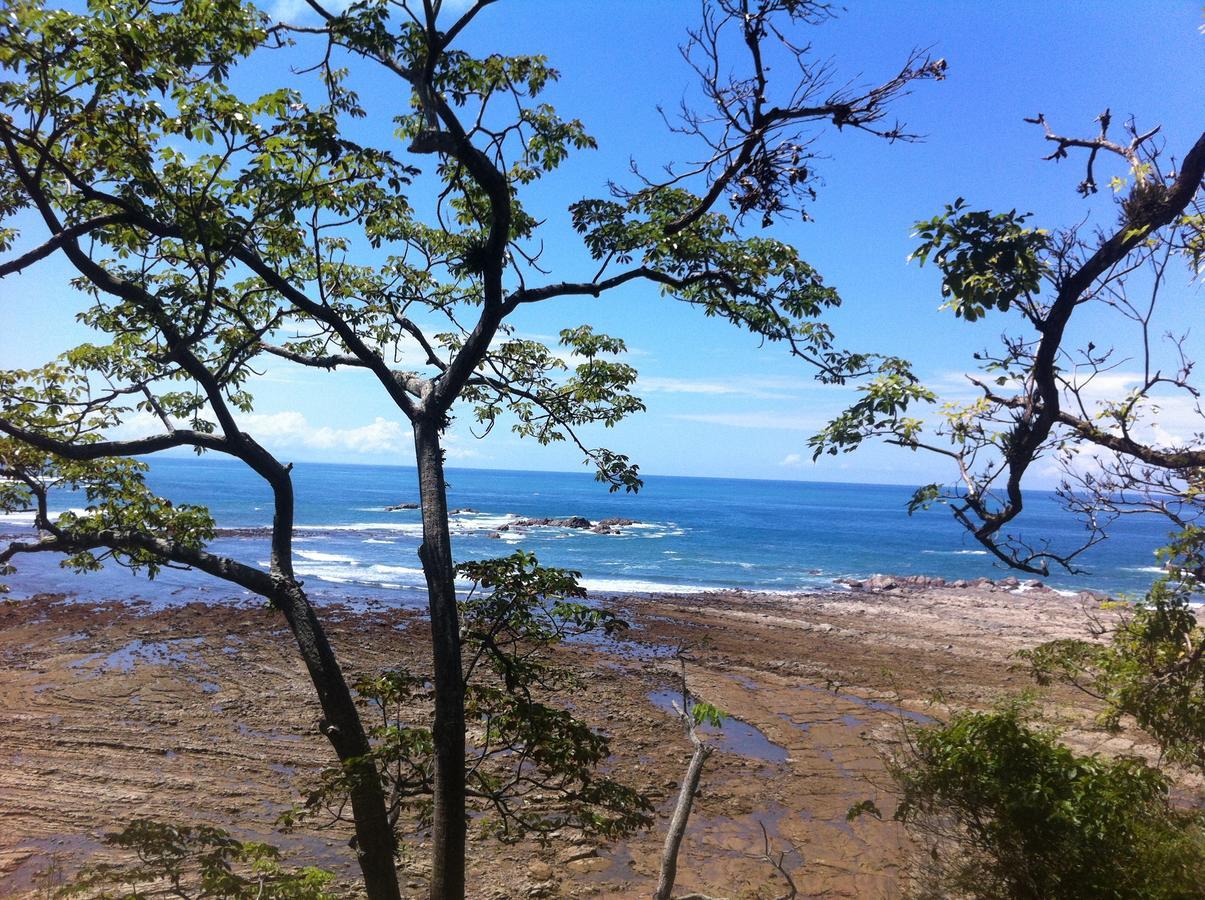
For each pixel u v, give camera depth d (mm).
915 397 3879
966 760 6988
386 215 6922
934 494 3912
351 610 24172
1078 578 42406
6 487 7691
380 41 5945
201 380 6418
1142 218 3559
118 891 7738
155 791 10609
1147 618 6375
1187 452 3949
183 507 7727
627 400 8297
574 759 5805
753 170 5453
